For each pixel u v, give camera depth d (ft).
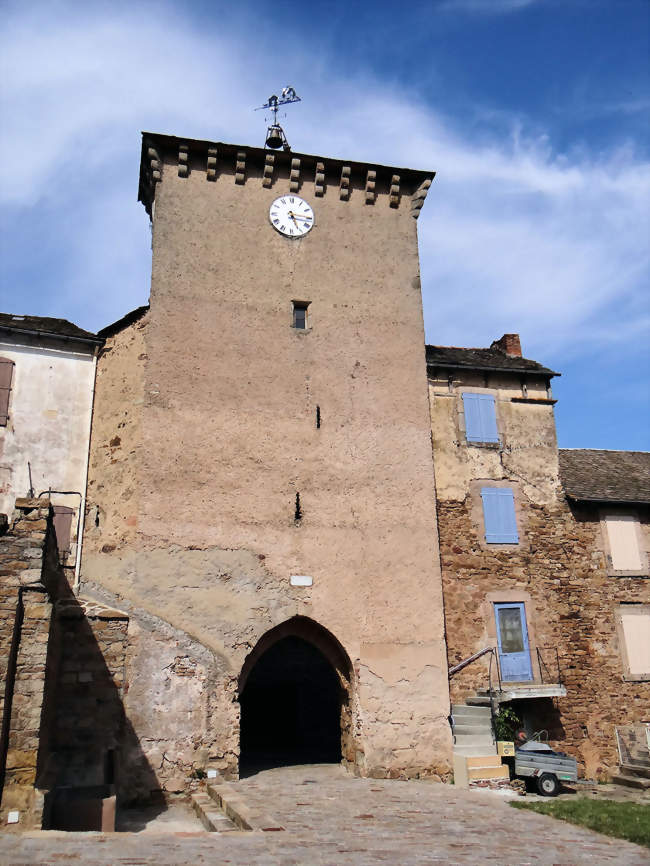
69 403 45.73
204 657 39.37
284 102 57.77
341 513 44.37
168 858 21.91
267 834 26.12
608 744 48.52
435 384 53.98
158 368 43.68
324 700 56.85
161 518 41.04
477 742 43.39
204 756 37.83
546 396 56.24
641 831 28.30
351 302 49.11
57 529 42.37
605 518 53.88
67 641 36.37
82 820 28.81
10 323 46.42
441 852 24.47
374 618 43.01
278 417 45.06
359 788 37.22
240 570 41.52
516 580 50.49
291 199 50.14
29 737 27.50
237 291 46.83
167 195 47.55
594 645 50.47
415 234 52.37
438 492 51.16
